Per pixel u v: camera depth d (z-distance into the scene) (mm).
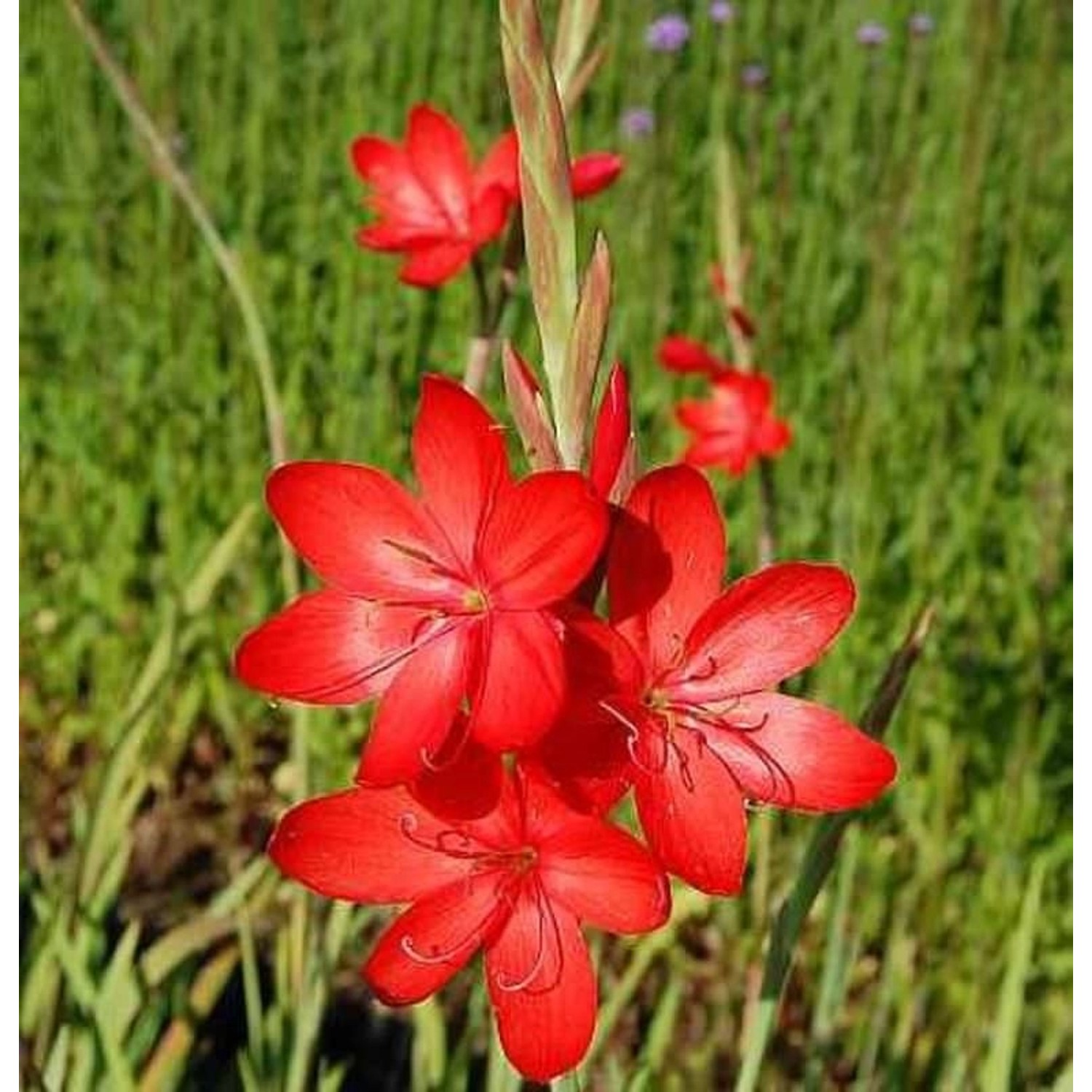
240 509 621
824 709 219
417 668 214
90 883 385
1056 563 517
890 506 620
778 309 677
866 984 497
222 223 742
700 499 216
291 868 221
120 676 586
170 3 815
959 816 529
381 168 416
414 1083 398
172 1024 393
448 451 218
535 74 214
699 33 821
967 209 633
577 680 212
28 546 640
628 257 721
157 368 697
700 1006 498
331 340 703
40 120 807
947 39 792
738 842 215
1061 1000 473
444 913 222
